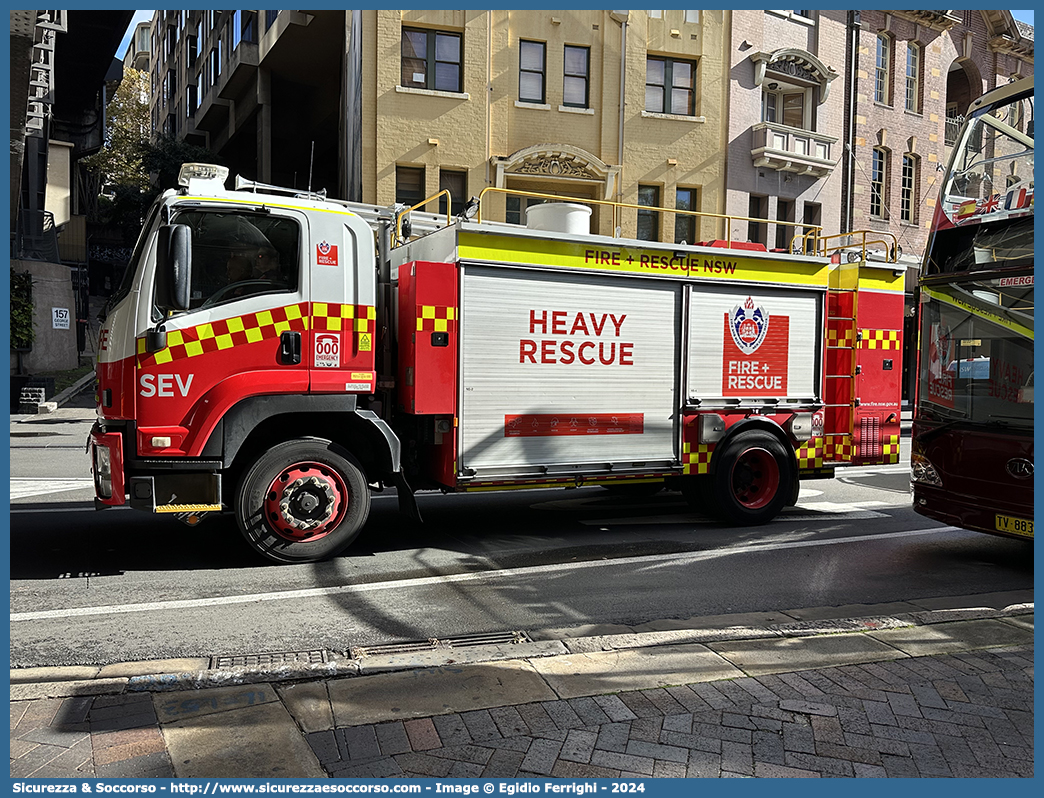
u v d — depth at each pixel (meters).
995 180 6.86
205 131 37.00
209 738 3.27
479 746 3.22
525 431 6.96
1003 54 27.66
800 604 5.49
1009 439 6.38
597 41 20.12
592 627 4.88
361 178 18.52
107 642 4.56
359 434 6.69
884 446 8.78
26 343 20.17
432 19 18.72
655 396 7.58
